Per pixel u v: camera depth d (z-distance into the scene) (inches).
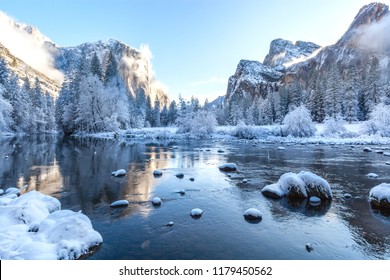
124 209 326.6
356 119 2167.8
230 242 237.1
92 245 221.9
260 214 300.2
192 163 702.5
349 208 336.2
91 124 2107.5
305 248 227.5
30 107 2573.8
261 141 1489.9
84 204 345.7
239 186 447.5
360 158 776.9
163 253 215.3
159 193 401.1
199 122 2016.5
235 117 3329.2
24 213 263.1
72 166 640.4
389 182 472.1
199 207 337.1
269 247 228.5
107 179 496.7
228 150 1024.9
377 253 219.5
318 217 304.0
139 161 733.9
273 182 477.4
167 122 3919.8
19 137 1854.1
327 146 1179.3
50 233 229.3
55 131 3228.3
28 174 537.0
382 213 317.1
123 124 2450.8
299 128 1610.5
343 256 214.1
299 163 690.8
